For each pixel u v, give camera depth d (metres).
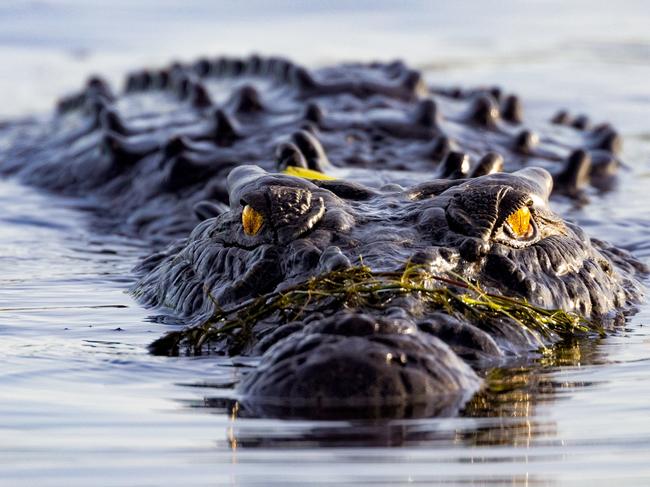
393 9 99.25
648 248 32.34
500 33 87.12
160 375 18.89
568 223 24.92
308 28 88.69
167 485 14.35
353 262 20.17
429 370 16.98
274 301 19.83
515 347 19.77
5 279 29.41
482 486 14.21
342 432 15.80
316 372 16.73
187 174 39.22
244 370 18.77
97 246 34.97
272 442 15.55
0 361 20.08
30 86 72.75
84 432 16.23
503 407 16.86
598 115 59.66
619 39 84.38
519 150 41.84
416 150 38.66
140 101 52.84
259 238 21.64
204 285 22.41
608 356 20.22
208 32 88.31
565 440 15.76
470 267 20.84
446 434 15.77
